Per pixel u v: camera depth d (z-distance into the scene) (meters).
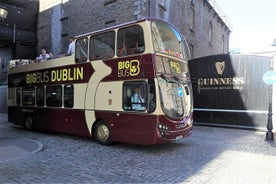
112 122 9.98
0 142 10.50
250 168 7.50
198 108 16.52
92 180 6.35
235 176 6.78
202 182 6.30
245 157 8.70
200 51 26.36
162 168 7.36
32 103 14.02
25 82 14.65
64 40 21.55
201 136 12.67
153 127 8.83
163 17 19.22
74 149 9.65
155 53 9.08
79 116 11.28
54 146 10.18
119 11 17.89
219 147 10.17
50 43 22.72
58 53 21.91
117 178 6.52
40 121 13.41
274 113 14.34
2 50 24.98
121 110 9.72
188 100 10.18
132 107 9.41
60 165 7.55
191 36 24.09
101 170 7.14
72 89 11.67
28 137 12.32
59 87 12.35
